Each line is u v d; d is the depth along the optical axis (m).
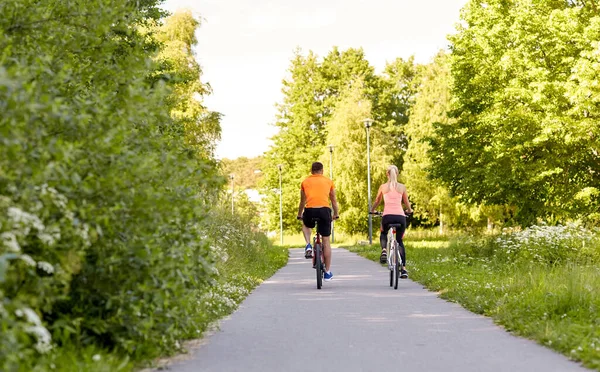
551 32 33.41
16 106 6.13
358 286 19.08
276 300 15.42
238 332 10.65
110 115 7.87
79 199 7.34
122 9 10.23
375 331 10.72
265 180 114.94
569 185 35.06
